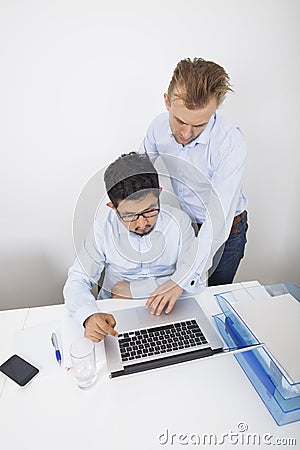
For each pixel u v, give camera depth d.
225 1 1.19
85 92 1.27
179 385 0.86
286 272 1.89
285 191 1.62
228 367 0.91
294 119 1.44
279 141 1.48
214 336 0.96
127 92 1.29
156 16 1.19
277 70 1.33
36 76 1.22
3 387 0.87
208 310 1.08
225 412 0.80
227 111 1.38
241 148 1.07
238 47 1.27
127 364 0.89
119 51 1.22
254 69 1.32
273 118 1.42
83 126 1.33
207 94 0.90
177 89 0.92
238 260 1.42
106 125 1.34
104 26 1.18
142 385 0.86
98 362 0.92
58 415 0.80
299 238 1.78
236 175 1.08
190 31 1.23
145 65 1.26
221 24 1.23
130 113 1.33
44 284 1.66
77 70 1.23
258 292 1.06
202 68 0.91
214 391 0.85
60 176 1.41
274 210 1.66
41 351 0.96
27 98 1.25
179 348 0.92
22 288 1.65
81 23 1.17
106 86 1.27
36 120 1.29
